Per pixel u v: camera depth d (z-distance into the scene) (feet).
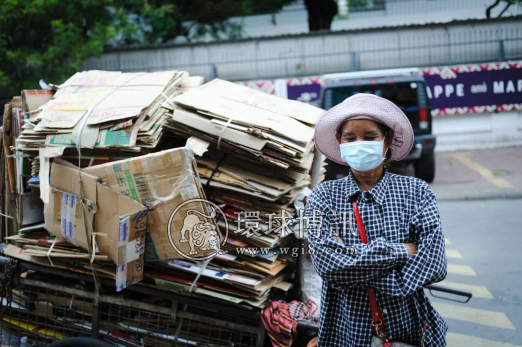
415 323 7.47
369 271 7.09
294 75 45.19
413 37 43.83
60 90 11.07
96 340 9.53
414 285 7.01
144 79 10.88
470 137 42.63
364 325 7.41
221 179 9.34
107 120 9.51
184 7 48.67
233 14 49.32
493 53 43.45
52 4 39.06
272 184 9.22
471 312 16.16
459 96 41.91
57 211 9.68
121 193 8.92
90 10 41.78
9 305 10.66
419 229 7.32
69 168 9.40
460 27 43.39
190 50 45.24
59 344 9.75
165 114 9.78
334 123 7.88
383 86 31.32
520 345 14.20
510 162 37.52
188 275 9.32
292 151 8.94
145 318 9.84
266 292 9.08
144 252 9.25
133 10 45.52
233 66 45.47
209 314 9.57
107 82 11.00
